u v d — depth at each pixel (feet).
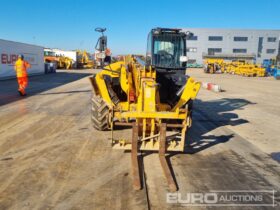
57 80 73.00
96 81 21.16
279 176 15.53
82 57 158.20
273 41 269.03
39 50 93.50
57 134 21.71
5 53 69.67
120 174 14.85
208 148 19.93
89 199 12.28
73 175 14.56
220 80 97.66
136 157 16.29
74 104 35.47
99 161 16.52
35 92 46.55
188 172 15.65
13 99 38.04
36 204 11.75
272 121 29.86
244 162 17.47
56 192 12.77
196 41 267.18
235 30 266.57
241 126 27.12
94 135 21.65
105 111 21.98
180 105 19.26
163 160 16.37
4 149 18.10
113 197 12.51
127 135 21.76
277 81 98.63
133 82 20.84
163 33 26.35
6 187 13.08
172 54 26.68
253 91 61.41
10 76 72.23
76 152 17.90
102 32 21.77
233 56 259.39
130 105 19.98
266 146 20.88
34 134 21.54
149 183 14.02
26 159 16.51
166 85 25.38
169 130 21.44
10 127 23.35
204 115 32.24
